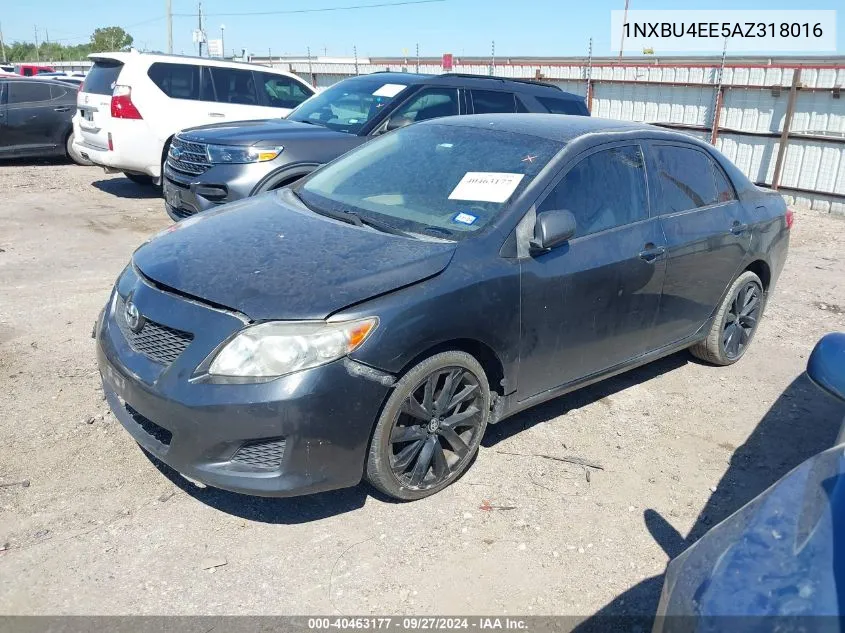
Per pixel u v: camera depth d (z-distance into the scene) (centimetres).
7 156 1290
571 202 384
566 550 318
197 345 294
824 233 990
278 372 286
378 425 312
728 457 405
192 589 283
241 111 1066
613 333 411
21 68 3103
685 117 1282
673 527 338
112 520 320
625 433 424
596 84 1405
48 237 794
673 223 439
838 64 1079
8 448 368
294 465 293
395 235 356
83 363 470
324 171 461
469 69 1686
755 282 525
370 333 297
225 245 345
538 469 378
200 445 291
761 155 1191
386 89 754
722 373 521
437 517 334
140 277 338
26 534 308
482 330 336
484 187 378
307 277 310
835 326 628
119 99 966
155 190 1115
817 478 189
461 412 349
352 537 318
